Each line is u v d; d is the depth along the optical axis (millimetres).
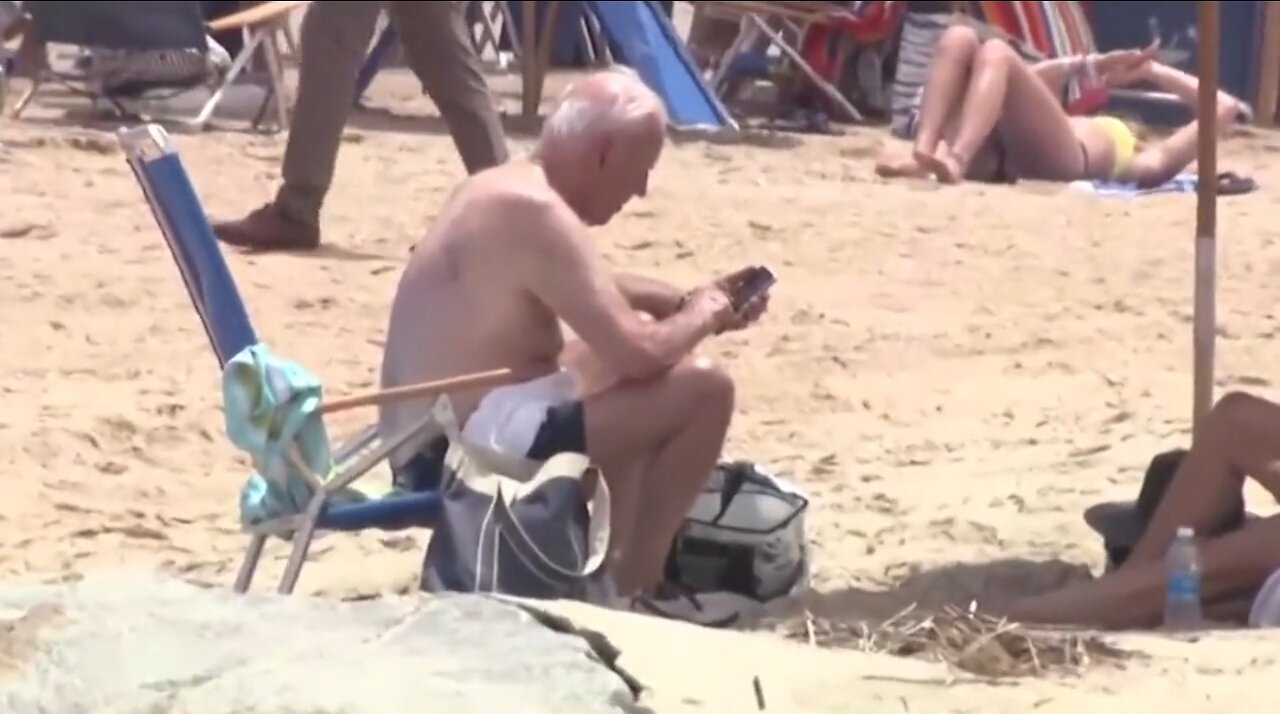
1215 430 17500
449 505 14875
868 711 12023
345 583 17703
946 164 43281
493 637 12125
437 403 14953
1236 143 53469
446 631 12219
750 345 28531
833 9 54906
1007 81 44094
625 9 50719
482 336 16297
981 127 43812
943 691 12672
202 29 44469
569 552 14781
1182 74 48438
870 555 19266
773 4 54219
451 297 16359
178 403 24078
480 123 33250
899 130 51188
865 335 29438
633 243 34719
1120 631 15930
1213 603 17031
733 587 17188
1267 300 32594
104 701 10961
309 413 14492
